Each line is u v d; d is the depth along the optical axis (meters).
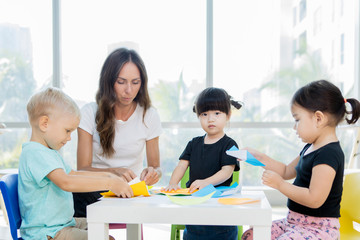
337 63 3.17
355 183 1.34
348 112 1.28
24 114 3.21
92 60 3.18
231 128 3.17
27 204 1.11
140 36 3.19
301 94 1.21
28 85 3.20
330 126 1.19
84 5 3.17
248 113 3.19
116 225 1.45
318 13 3.17
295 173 1.37
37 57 3.19
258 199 0.98
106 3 3.17
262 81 3.18
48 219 1.11
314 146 1.23
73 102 1.17
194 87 3.21
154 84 3.20
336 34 3.17
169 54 3.19
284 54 3.17
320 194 1.09
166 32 3.19
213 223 0.88
